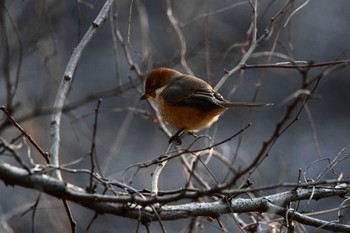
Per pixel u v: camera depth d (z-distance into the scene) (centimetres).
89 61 1795
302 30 1853
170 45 1689
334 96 1775
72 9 1708
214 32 1550
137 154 1620
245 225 839
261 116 1733
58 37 1518
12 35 1273
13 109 751
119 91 992
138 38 1662
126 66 1784
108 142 1628
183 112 1033
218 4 1723
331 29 1883
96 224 1455
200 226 928
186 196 569
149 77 1084
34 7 1376
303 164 1670
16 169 561
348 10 1917
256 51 1491
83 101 749
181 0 1511
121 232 1489
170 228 1461
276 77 1747
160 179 1505
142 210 650
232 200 728
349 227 729
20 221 1336
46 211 1274
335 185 765
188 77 1060
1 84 1240
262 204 731
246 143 1633
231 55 1436
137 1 1352
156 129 1655
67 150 1457
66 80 731
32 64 1457
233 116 1688
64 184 574
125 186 604
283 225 742
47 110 686
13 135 1226
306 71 530
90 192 590
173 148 966
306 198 748
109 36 1795
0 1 915
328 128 1748
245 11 1725
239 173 543
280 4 1720
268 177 1589
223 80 971
